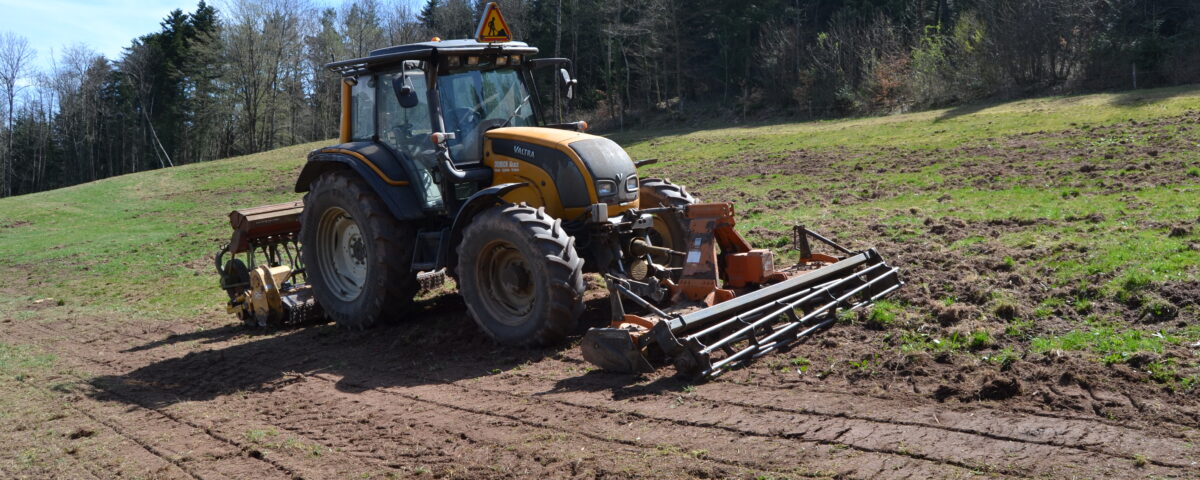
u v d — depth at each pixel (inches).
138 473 187.8
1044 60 1489.9
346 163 314.0
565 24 2255.2
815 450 164.7
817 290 259.6
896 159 731.4
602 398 211.0
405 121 308.7
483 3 2233.0
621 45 2180.1
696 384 213.9
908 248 361.4
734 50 2081.7
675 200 307.4
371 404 227.3
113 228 994.1
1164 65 1312.7
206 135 2664.9
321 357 291.0
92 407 249.0
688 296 257.4
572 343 267.7
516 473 167.6
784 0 2025.1
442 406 218.8
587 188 273.0
